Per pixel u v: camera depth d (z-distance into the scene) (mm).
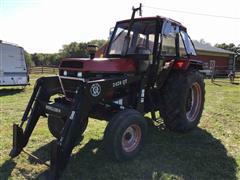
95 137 4469
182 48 4957
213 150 3969
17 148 3633
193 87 5012
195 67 5297
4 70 11250
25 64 11961
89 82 3248
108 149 3389
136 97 4059
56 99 3969
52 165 2998
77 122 3158
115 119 3404
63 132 3084
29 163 3467
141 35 4328
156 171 3287
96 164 3453
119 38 4453
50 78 4031
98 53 4664
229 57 27719
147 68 4113
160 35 4199
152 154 3777
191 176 3180
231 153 3877
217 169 3352
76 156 3705
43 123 5289
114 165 3426
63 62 3760
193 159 3637
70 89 3650
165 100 4523
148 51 4066
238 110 6793
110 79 3523
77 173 3217
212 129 5066
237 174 3242
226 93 10203
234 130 5020
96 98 3338
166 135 4602
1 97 9172
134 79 3896
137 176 3164
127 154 3514
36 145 4098
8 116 6004
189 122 4727
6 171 3256
